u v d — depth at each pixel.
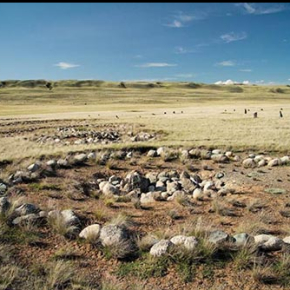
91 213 9.16
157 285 5.84
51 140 30.36
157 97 162.38
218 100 154.00
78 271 6.16
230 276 6.11
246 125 34.56
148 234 7.42
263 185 12.87
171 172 15.59
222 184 13.51
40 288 5.46
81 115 58.94
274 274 6.11
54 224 7.87
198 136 26.36
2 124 43.09
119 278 6.03
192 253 6.54
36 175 13.27
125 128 37.41
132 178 13.87
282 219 9.18
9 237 7.21
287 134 26.41
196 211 9.70
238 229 8.03
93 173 15.16
